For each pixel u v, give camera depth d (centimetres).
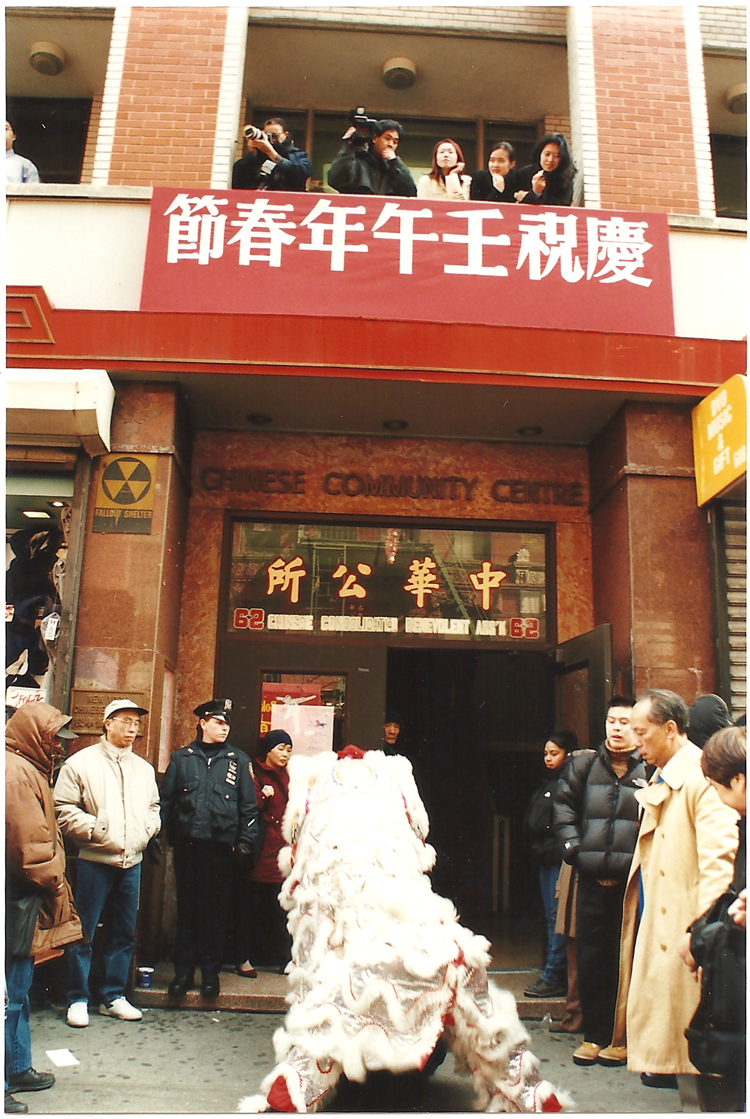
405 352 566
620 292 588
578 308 584
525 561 665
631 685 566
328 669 627
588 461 675
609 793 425
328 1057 289
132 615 552
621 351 576
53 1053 407
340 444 665
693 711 396
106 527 564
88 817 455
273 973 547
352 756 393
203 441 659
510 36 778
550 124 851
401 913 310
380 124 650
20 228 598
